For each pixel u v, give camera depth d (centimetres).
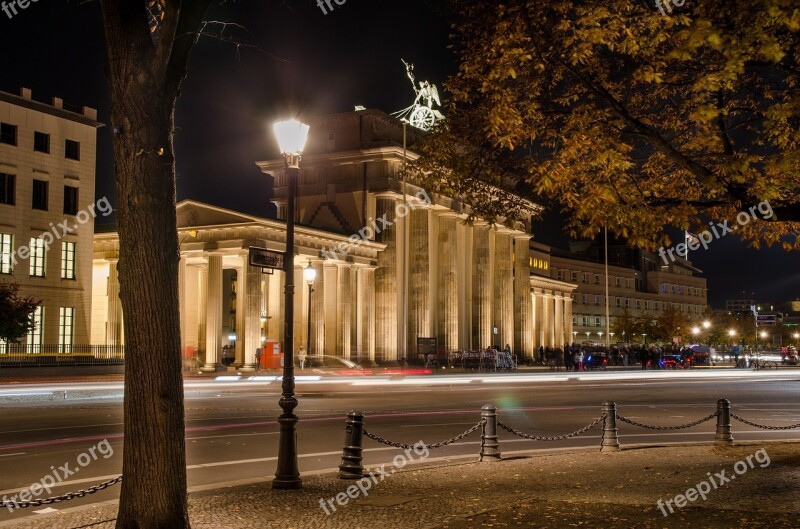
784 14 894
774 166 1166
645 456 1558
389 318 6544
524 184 1437
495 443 1507
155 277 770
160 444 758
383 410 2614
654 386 4328
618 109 1215
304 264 5956
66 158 5441
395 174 6669
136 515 751
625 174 1318
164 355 768
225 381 4297
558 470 1375
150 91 777
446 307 7238
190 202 5597
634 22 1246
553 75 1320
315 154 6819
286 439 1198
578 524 924
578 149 1303
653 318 13600
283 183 7088
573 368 6694
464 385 4269
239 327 6419
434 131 1473
